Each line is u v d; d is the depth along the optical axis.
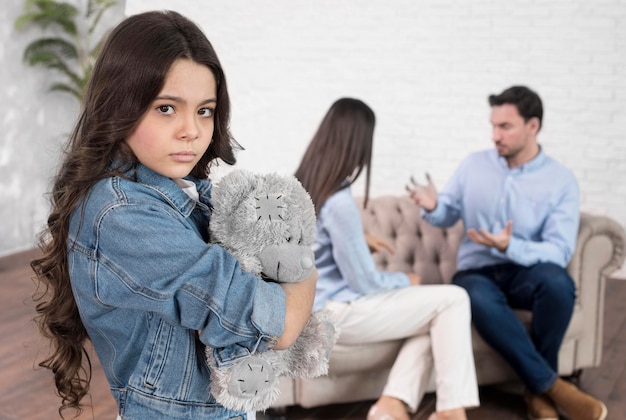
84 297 0.94
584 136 4.95
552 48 4.94
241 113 5.54
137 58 0.88
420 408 2.63
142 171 0.94
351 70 5.33
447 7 5.10
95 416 2.46
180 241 0.89
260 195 0.97
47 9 5.04
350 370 2.41
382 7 5.21
